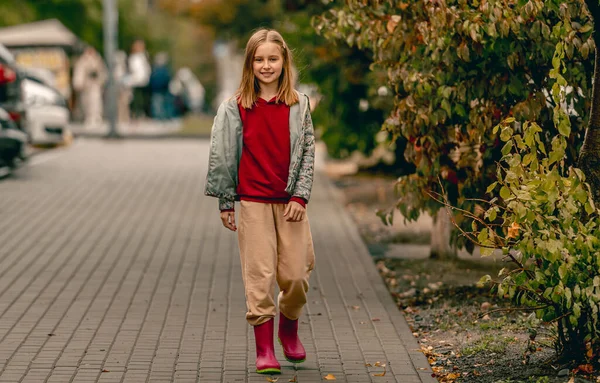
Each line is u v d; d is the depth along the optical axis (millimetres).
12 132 18234
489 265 10820
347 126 18594
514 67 8031
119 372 7031
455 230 9039
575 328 6719
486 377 6887
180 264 10914
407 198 9078
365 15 9023
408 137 8672
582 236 6207
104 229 13078
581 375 6621
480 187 8812
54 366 7172
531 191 6176
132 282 9992
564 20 6855
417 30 8391
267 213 6773
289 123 6684
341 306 9008
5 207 14766
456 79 8148
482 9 7320
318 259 11227
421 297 9539
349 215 14789
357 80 16391
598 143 6836
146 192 16812
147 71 38188
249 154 6738
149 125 37344
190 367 7148
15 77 19594
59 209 14703
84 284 9867
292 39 16531
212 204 15516
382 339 7914
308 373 7004
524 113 7918
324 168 21766
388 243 12586
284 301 6988
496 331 8070
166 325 8336
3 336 7953
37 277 10164
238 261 11133
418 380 6875
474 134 8211
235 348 7637
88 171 19781
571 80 7891
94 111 36062
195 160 22688
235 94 6785
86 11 42625
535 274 6336
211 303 9133
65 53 34375
